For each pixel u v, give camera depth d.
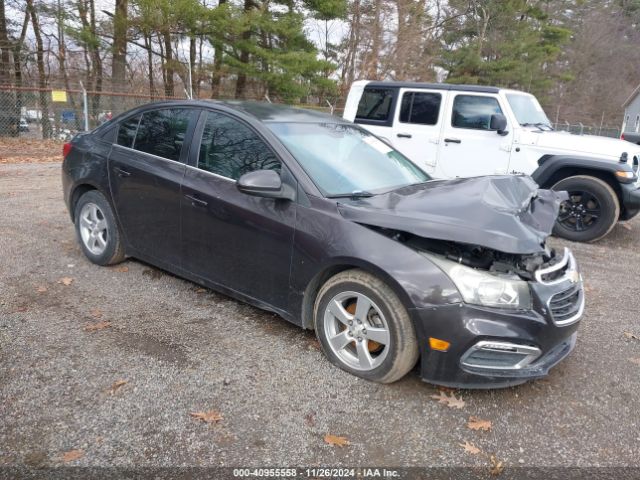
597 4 47.25
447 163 7.89
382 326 3.08
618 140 7.26
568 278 3.13
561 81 42.78
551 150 7.11
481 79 32.16
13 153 13.76
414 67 27.12
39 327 3.70
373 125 8.51
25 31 22.39
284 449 2.57
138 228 4.46
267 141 3.67
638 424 2.92
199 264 4.04
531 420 2.91
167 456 2.48
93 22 21.41
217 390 3.03
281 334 3.75
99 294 4.32
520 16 33.97
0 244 5.52
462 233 2.82
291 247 3.40
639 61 48.31
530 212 3.34
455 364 2.88
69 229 6.23
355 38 27.64
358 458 2.54
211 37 18.80
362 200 3.43
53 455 2.45
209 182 3.88
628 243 7.21
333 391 3.07
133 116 4.66
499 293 2.84
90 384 3.03
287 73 18.73
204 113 4.11
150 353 3.41
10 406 2.79
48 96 16.88
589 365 3.57
